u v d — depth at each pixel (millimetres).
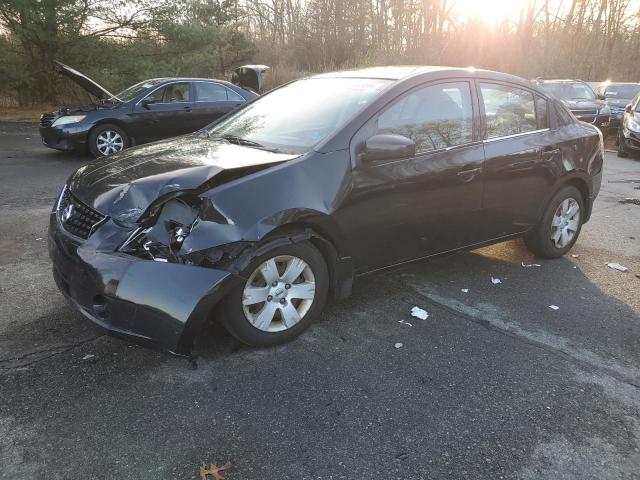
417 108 3898
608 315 4039
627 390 3080
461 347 3479
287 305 3375
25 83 16094
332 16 32656
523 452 2557
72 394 2850
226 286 2945
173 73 16594
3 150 10797
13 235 5344
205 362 3189
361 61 26562
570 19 30438
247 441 2561
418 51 26766
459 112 4160
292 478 2352
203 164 3256
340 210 3406
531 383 3109
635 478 2424
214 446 2521
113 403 2793
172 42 16875
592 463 2504
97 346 3303
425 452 2533
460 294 4309
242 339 3260
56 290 4055
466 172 4090
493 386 3064
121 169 3410
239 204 3023
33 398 2803
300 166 3303
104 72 16031
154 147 3916
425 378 3119
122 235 2934
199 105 10539
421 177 3805
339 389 2984
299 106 4086
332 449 2531
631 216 7164
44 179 8094
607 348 3545
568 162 4918
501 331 3713
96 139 9711
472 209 4238
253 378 3051
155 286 2787
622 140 12852
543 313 4027
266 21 36438
